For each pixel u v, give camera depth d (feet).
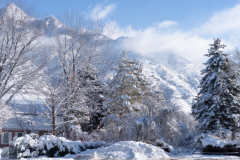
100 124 104.88
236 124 90.94
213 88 98.37
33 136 52.26
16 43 77.82
